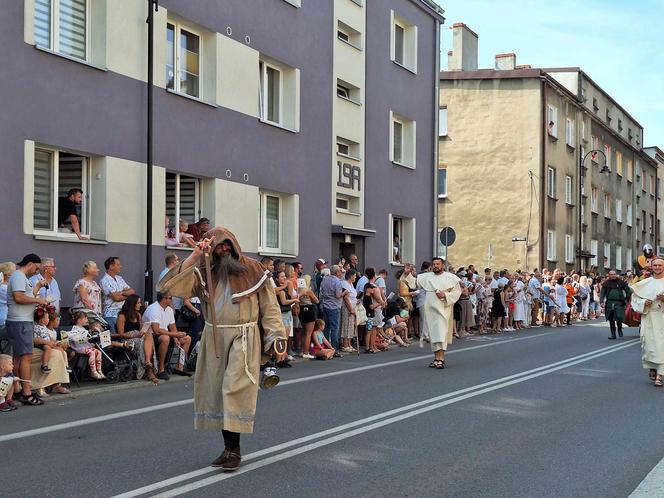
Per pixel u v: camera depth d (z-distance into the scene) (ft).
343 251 72.08
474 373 42.11
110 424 26.94
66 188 44.27
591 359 50.08
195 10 52.31
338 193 71.00
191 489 18.78
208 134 53.57
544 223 118.52
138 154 47.32
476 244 119.44
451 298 44.42
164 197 49.32
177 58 52.13
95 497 18.06
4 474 20.04
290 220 63.82
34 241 39.93
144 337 37.58
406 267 66.33
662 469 21.40
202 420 20.49
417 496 18.56
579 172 125.70
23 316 31.04
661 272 38.11
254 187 58.49
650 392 35.68
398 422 27.58
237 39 56.65
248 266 20.68
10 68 38.99
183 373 39.96
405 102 83.56
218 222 54.49
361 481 19.76
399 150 85.76
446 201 120.78
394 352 55.62
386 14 79.41
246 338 20.29
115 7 45.73
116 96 45.70
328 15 68.64
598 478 20.47
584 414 29.73
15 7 39.27
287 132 62.80
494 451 23.34
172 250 49.55
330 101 68.95
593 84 146.30
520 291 82.48
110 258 40.50
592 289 113.39
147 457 21.99
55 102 41.63
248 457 22.08
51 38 42.68
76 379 35.47
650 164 195.93
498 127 119.14
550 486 19.62
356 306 53.78
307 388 35.96
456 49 127.75
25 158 39.58
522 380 39.27
